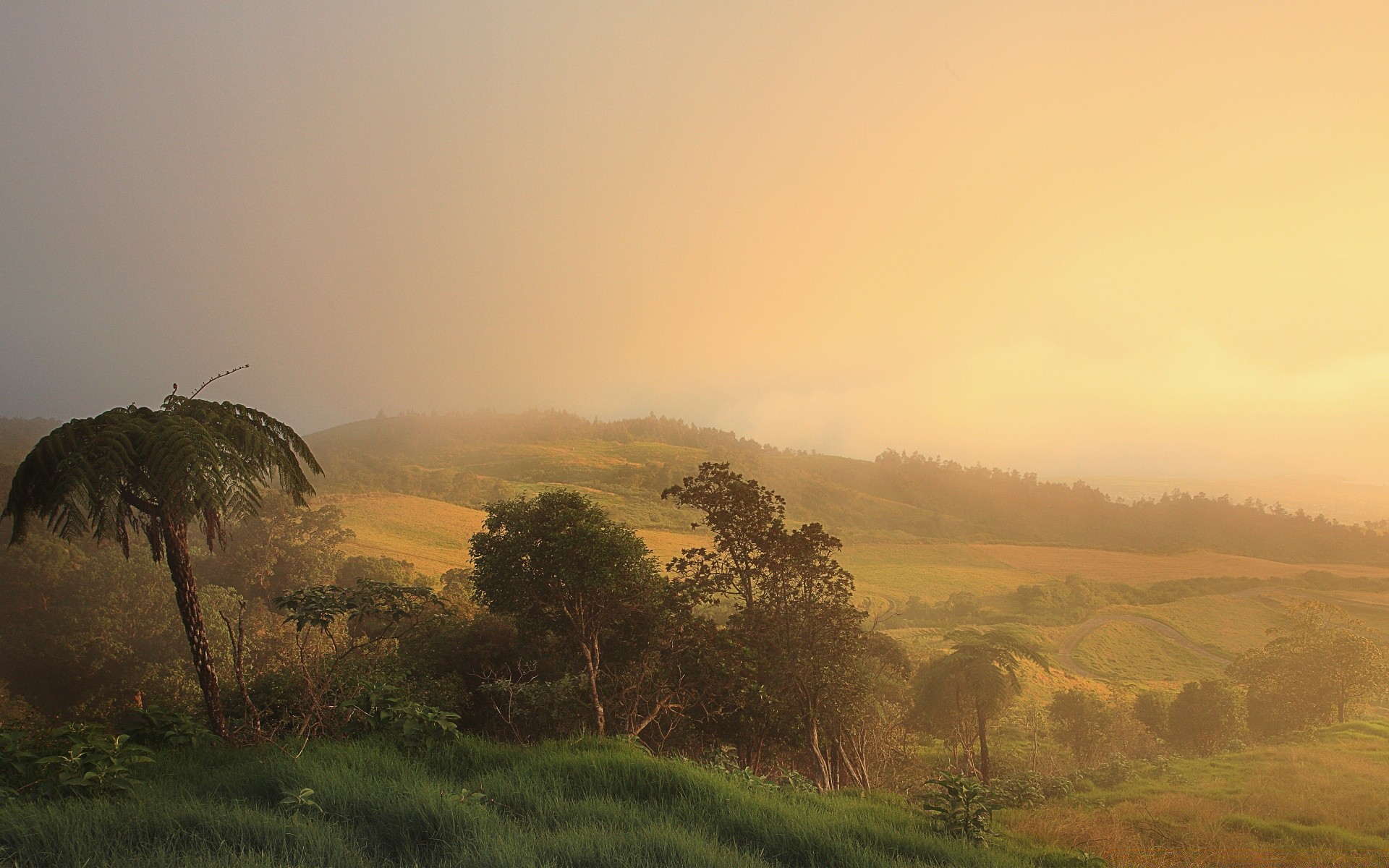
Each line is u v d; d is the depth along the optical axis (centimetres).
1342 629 4103
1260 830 1357
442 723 926
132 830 559
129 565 4234
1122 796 1770
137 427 853
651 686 1895
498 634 2178
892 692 3350
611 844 597
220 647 3625
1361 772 1873
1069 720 4766
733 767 1145
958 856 775
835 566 1884
